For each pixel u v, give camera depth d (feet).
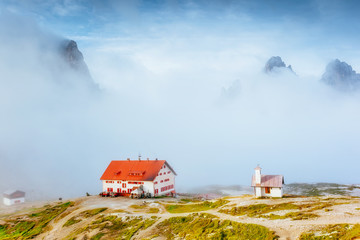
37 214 333.62
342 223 164.55
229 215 221.25
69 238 233.96
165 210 275.18
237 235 180.04
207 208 262.67
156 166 376.07
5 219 330.34
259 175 263.29
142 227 228.43
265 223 188.55
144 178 363.15
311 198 248.11
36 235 267.80
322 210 199.41
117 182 378.94
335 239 146.10
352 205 207.62
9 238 272.31
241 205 239.71
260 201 244.63
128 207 295.89
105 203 323.78
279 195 256.93
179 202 318.86
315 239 151.64
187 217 233.14
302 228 168.35
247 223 192.24
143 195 353.51
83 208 307.37
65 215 300.20
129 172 379.35
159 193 368.48
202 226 206.39
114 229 236.84
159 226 225.15
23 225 304.09
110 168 397.80
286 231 169.78
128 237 214.28
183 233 201.98
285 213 204.03
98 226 245.45
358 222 163.43
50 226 283.18
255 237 171.01
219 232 187.11
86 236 230.07
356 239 139.03
